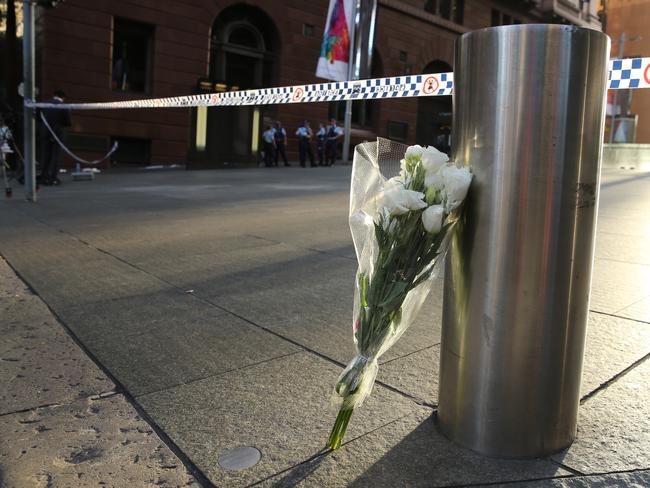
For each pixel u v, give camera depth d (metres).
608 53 2.02
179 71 20.95
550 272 2.00
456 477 2.01
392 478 2.02
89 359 3.07
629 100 31.84
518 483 1.97
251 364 3.00
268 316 3.77
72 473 2.07
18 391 2.70
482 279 2.06
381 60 28.22
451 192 2.00
